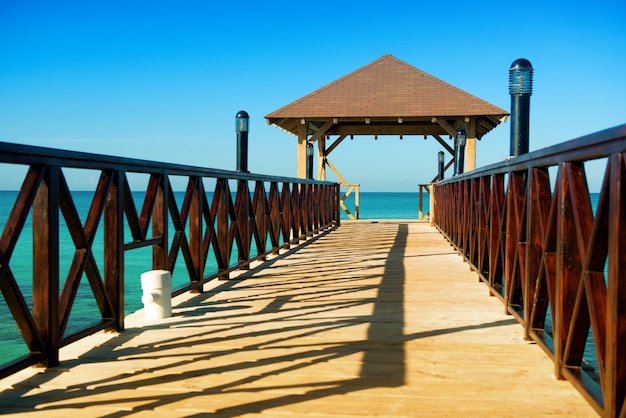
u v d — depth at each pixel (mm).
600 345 1754
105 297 2918
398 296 4145
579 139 1809
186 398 2070
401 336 2959
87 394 2113
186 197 4023
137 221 3234
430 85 12711
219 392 2129
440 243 8508
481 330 3090
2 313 6410
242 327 3170
